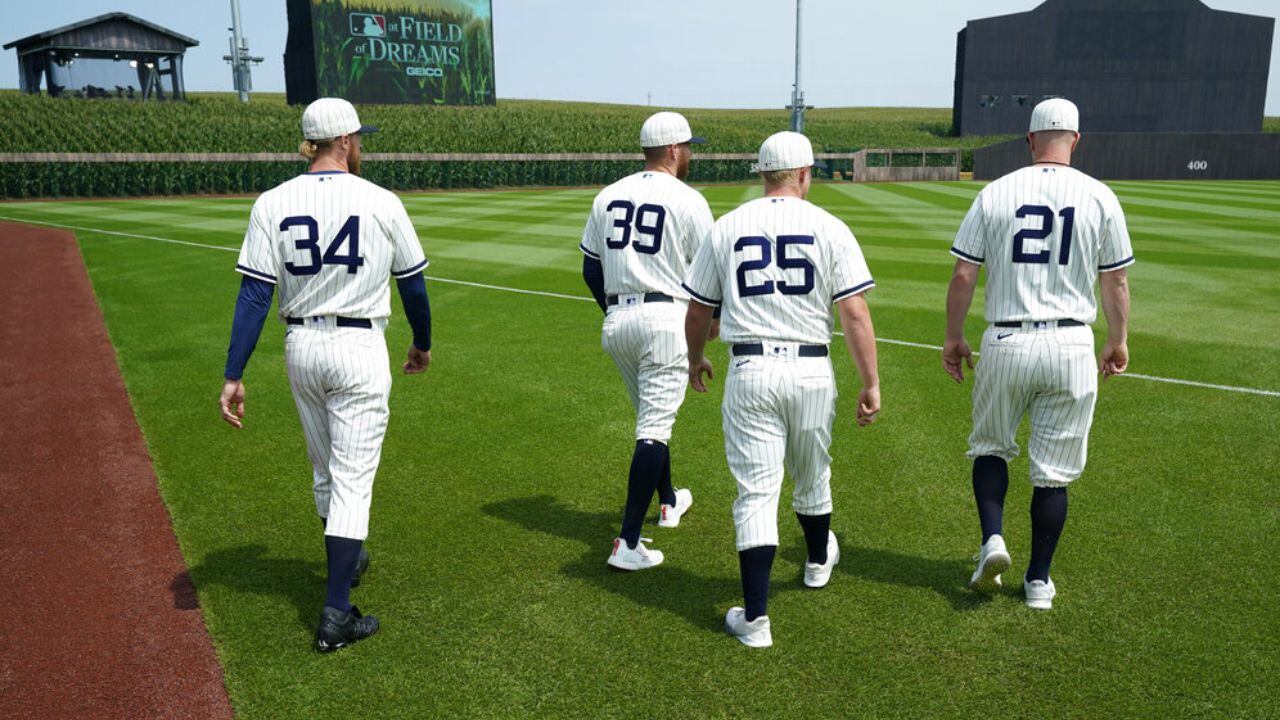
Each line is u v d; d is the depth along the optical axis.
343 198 2.64
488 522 3.53
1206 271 9.55
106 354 6.35
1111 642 2.61
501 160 29.08
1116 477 3.88
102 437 4.57
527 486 3.92
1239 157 31.47
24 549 3.30
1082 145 32.09
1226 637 2.62
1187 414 4.75
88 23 33.25
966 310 2.88
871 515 3.57
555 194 24.56
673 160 3.24
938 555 3.22
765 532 2.57
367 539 3.37
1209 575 3.01
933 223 14.81
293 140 27.11
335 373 2.66
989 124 40.88
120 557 3.24
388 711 2.31
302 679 2.46
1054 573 3.04
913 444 4.39
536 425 4.74
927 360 6.06
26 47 33.72
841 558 3.20
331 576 2.61
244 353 2.64
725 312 2.67
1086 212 2.64
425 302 2.84
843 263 2.53
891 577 3.05
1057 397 2.73
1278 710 2.28
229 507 3.68
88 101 28.62
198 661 2.56
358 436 2.71
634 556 3.08
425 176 28.14
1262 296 8.14
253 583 3.04
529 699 2.36
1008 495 3.78
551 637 2.67
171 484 3.93
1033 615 2.78
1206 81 39.66
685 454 4.34
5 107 25.92
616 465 4.17
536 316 7.59
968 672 2.47
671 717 2.28
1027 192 2.70
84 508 3.68
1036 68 39.91
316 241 2.61
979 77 40.28
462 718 2.28
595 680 2.44
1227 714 2.27
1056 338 2.67
